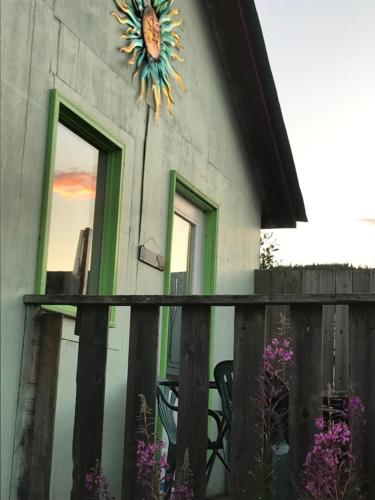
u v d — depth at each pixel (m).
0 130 3.42
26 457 3.46
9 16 3.50
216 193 6.60
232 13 6.34
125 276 4.74
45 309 3.74
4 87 3.45
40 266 3.68
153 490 3.24
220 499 5.77
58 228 4.10
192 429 3.29
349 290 7.36
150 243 5.15
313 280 7.52
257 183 7.99
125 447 3.36
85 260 4.39
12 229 3.49
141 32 5.02
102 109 4.46
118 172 4.66
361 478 2.98
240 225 7.34
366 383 3.07
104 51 4.50
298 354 3.18
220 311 6.60
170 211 5.48
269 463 3.17
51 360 3.50
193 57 6.11
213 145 6.55
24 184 3.60
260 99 6.96
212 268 6.48
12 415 3.45
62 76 3.98
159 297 3.36
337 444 2.94
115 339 4.56
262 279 7.71
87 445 3.39
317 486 2.92
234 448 3.22
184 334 3.36
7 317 3.44
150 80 5.18
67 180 4.23
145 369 3.38
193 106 6.08
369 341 3.08
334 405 3.74
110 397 4.50
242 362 3.27
